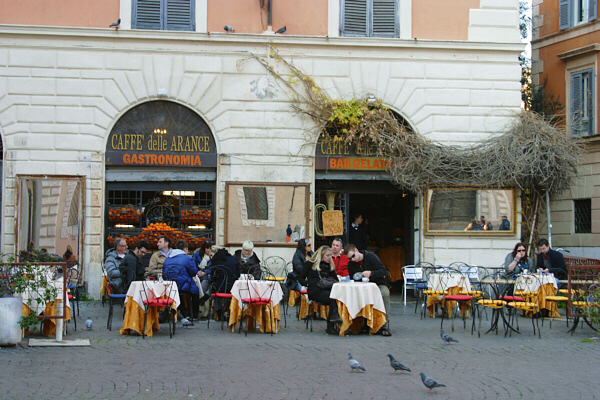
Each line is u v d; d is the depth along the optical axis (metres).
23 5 16.59
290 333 12.05
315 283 12.45
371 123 16.94
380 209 19.70
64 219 16.42
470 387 7.81
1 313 10.12
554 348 10.62
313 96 17.03
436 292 13.38
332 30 17.31
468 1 17.72
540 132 16.98
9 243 16.22
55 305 10.61
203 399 7.17
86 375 8.26
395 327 12.92
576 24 22.33
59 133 16.55
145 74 16.78
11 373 8.31
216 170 16.98
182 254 13.34
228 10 17.11
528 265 15.00
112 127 16.73
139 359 9.34
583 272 13.34
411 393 7.50
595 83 21.50
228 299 13.29
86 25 16.69
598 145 21.34
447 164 17.05
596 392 7.62
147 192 16.94
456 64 17.56
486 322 13.76
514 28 17.70
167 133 16.89
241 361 9.26
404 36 17.50
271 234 16.86
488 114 17.58
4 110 16.44
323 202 17.77
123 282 13.09
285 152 17.05
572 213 22.14
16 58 16.52
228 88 16.98
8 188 16.33
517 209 17.42
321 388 7.68
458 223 17.30
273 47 17.08
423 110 17.44
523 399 7.30
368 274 12.12
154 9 16.95
